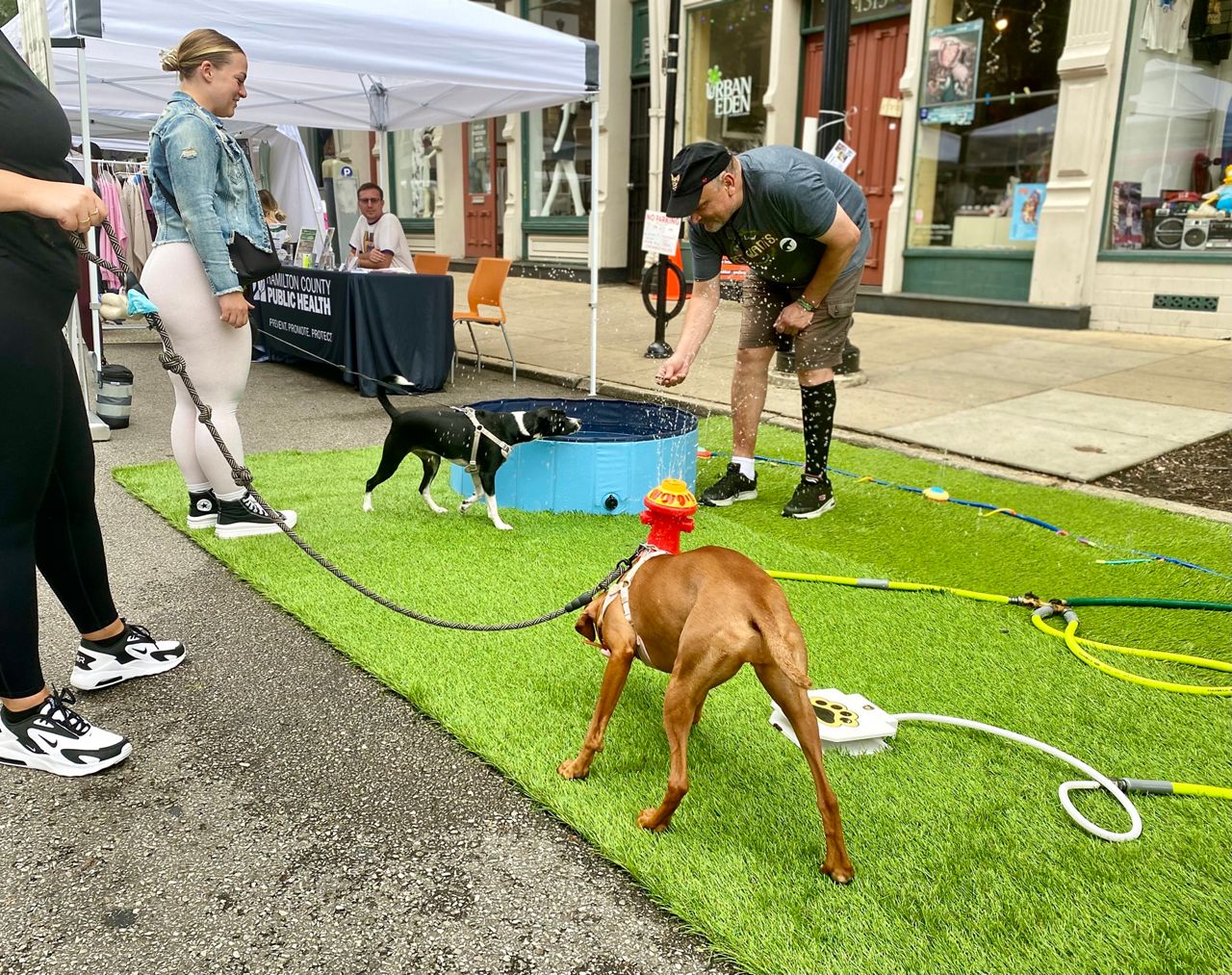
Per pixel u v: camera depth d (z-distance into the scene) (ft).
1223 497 14.32
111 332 31.86
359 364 22.44
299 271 24.89
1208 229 25.94
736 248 12.62
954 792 7.09
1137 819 6.64
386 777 7.34
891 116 31.86
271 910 5.91
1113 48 26.32
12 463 6.65
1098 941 5.59
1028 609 10.48
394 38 18.38
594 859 6.39
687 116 39.09
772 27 34.76
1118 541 12.69
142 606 10.44
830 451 17.29
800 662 5.80
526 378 25.02
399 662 9.00
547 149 45.91
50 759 7.27
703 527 13.25
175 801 7.04
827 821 5.95
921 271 32.27
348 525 13.01
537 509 13.82
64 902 5.98
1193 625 10.12
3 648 7.02
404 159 56.03
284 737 7.89
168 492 14.44
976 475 15.76
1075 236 27.78
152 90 27.66
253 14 16.83
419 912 5.89
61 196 6.15
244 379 12.09
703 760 7.45
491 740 7.66
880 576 11.51
